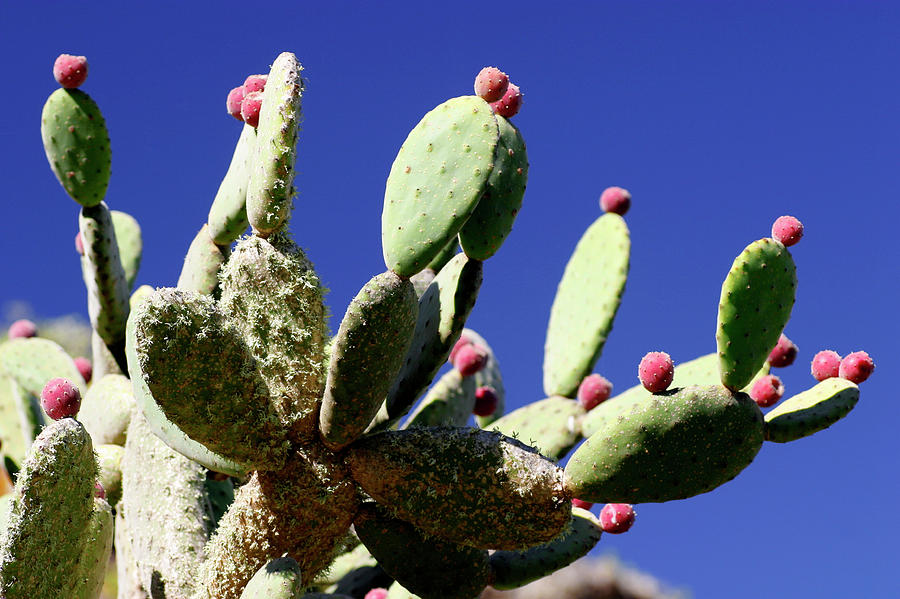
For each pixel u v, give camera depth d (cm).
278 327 342
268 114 347
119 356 419
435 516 340
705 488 345
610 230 436
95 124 413
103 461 385
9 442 432
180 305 327
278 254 344
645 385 345
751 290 349
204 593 347
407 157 347
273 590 323
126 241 471
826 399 363
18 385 421
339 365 334
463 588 353
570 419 414
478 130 348
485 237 370
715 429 343
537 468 339
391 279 336
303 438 343
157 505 367
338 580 395
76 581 334
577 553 366
